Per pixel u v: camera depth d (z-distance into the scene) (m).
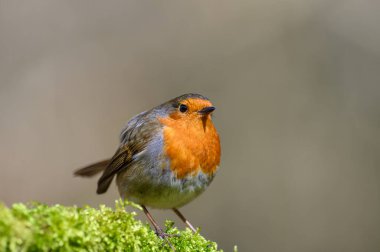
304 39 15.37
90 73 15.12
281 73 15.29
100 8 15.66
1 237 3.53
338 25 15.26
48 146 14.38
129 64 15.46
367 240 14.09
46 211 3.80
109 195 13.95
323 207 14.27
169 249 5.01
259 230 14.07
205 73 15.42
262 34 15.54
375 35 15.04
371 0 15.08
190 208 13.88
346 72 15.14
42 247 3.67
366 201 14.30
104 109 15.01
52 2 15.41
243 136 14.96
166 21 15.77
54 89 14.78
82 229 3.90
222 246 13.83
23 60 14.92
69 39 15.33
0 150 14.07
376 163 14.53
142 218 11.93
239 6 15.70
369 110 14.89
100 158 14.52
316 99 15.09
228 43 15.57
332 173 14.53
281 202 14.38
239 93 15.21
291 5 15.57
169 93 15.39
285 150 14.83
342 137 14.80
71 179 14.18
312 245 14.02
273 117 15.10
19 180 13.91
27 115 14.45
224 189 14.45
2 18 14.99
